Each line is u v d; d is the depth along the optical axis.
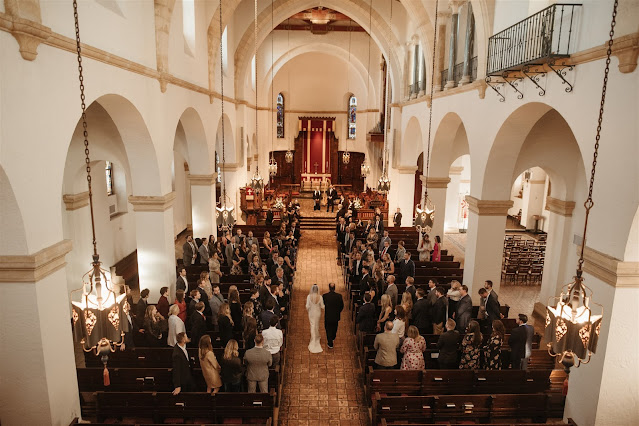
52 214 6.12
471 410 7.19
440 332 9.62
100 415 7.09
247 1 20.70
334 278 16.17
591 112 6.59
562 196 12.34
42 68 5.76
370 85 31.44
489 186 11.17
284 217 20.02
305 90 36.62
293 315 12.79
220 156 21.44
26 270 5.70
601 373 6.32
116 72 8.12
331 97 36.75
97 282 5.12
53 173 6.11
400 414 7.18
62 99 6.26
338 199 27.56
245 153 23.69
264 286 10.02
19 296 5.80
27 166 5.53
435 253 14.73
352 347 10.87
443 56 15.55
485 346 8.15
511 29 9.43
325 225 24.56
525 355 8.05
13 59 5.18
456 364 8.47
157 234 11.11
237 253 13.84
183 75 12.35
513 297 14.69
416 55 19.28
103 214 14.41
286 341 10.05
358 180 37.00
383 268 12.06
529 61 7.42
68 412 6.61
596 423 6.45
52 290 6.16
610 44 4.70
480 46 11.04
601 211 6.33
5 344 5.91
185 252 13.36
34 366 6.01
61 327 6.40
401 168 22.02
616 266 5.93
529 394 7.18
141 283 11.39
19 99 5.30
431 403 7.14
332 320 10.52
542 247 17.19
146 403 7.04
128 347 8.52
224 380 7.36
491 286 9.73
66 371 6.55
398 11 21.02
